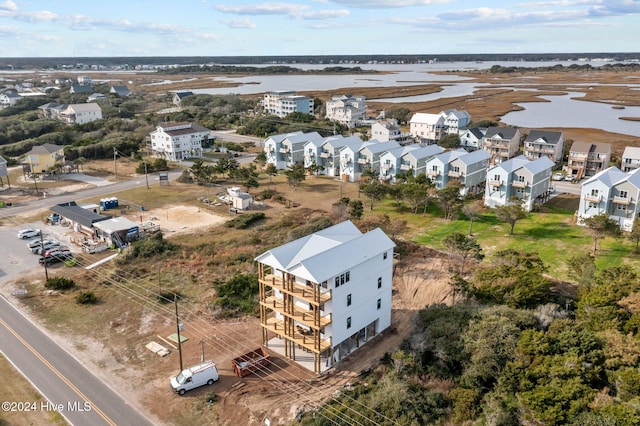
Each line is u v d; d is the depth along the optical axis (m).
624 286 48.78
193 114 195.88
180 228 82.69
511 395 38.19
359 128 180.38
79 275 64.50
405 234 78.06
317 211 90.69
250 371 44.25
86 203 96.44
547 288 54.06
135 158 133.00
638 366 39.12
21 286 61.12
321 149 118.94
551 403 34.75
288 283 44.06
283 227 82.00
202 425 38.00
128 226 76.88
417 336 46.75
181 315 54.38
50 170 115.69
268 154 126.12
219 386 42.59
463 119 158.12
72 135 156.62
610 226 67.62
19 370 44.19
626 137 149.25
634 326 43.09
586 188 79.56
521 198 87.19
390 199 97.50
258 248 72.44
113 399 40.66
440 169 99.88
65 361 45.75
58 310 55.34
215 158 136.38
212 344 49.00
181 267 66.25
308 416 38.38
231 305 55.88
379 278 48.69
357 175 112.81
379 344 48.91
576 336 41.44
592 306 46.78
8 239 77.75
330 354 44.91
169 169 124.56
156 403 40.25
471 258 67.19
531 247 71.62
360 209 81.38
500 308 47.25
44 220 86.75
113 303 56.91
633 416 31.80
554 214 86.62
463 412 37.66
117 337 49.97
